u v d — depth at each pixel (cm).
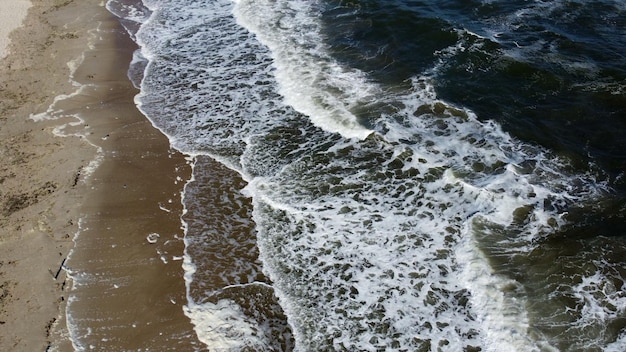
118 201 1161
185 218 1124
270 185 1216
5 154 1299
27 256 1024
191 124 1433
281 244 1066
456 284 967
